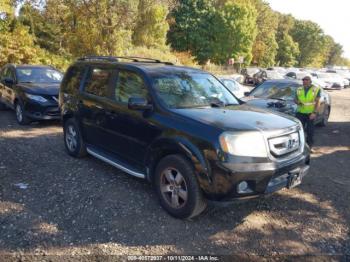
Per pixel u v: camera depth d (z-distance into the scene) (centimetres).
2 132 862
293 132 451
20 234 388
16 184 525
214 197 397
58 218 427
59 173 575
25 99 936
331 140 927
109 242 380
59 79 1091
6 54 1880
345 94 2592
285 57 7981
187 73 548
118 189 516
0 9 1878
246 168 390
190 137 415
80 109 615
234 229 418
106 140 559
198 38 4691
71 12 2117
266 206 482
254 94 1010
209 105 498
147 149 471
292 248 384
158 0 2839
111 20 2038
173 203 437
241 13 4631
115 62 575
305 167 465
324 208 485
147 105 470
